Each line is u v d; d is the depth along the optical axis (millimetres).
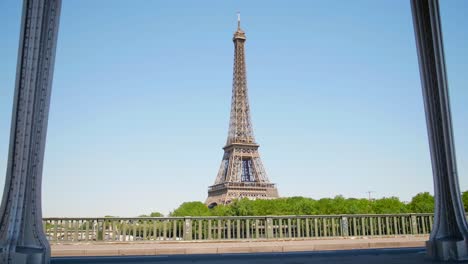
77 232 24953
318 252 21359
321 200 137625
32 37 14008
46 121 14414
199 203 168500
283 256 19234
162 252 21781
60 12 14922
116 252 21266
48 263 13891
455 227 15359
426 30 16328
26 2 14117
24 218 13664
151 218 25938
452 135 15789
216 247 22562
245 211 116125
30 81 13891
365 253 20125
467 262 14484
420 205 123312
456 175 15648
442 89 15836
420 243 26250
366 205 129250
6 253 12820
